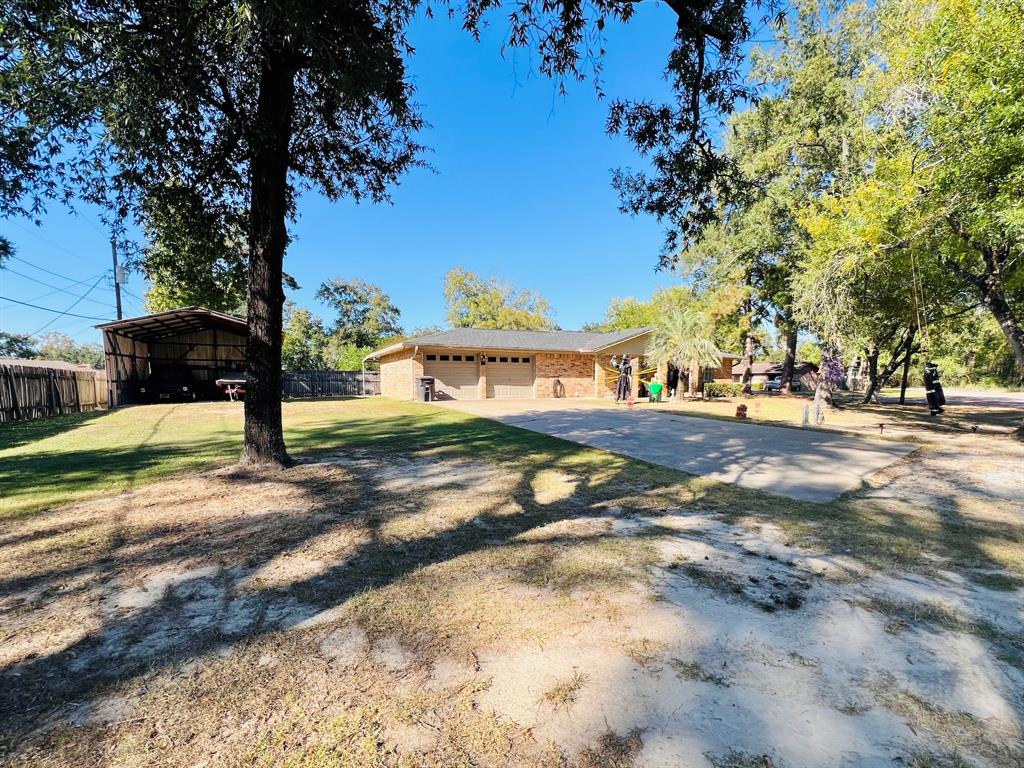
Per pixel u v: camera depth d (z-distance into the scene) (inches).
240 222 284.7
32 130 176.9
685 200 249.9
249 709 70.9
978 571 122.6
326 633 92.0
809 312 470.0
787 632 92.8
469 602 104.2
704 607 102.3
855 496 196.1
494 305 1727.4
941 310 540.1
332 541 141.5
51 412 534.9
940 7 273.7
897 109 348.8
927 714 70.1
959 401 898.7
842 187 586.6
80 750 62.9
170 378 780.6
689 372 876.6
